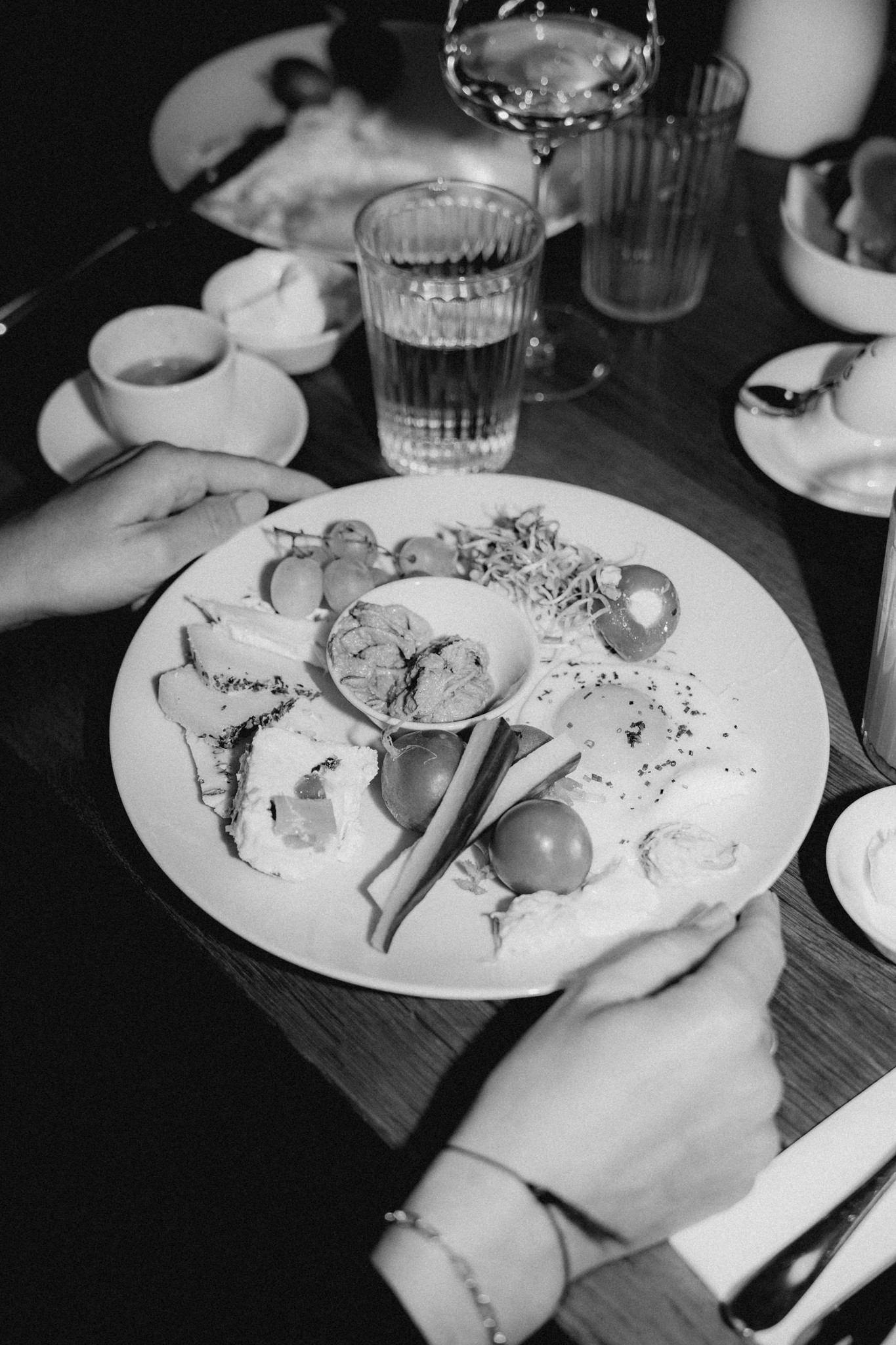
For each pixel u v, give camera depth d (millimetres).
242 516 1280
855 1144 875
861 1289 806
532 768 1048
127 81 3207
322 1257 1806
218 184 1780
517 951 944
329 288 1627
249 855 995
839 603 1271
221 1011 1313
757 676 1144
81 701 1220
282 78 1886
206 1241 1830
